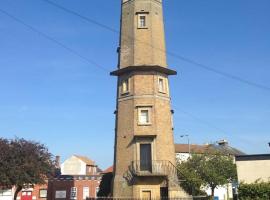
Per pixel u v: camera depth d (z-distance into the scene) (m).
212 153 52.06
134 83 35.38
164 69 36.03
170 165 33.69
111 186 35.25
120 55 37.12
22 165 46.09
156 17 37.47
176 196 32.44
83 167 73.50
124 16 37.94
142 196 32.69
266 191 26.94
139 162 33.34
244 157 30.52
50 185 58.09
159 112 35.00
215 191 61.09
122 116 35.56
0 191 53.88
